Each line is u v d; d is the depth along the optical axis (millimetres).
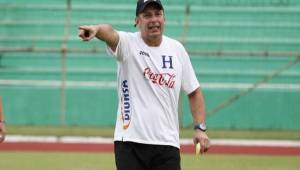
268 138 54062
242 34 69312
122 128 16766
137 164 16641
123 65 16797
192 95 17625
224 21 70000
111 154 43062
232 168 36562
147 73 16672
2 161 38594
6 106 63906
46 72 66188
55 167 36031
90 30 15594
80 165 36969
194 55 60156
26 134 53656
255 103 63188
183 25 69125
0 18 70812
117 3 71750
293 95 63469
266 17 70500
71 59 66688
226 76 65438
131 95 16688
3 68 66562
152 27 16547
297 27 69688
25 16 70625
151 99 16672
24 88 64250
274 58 66188
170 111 16812
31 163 37750
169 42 17109
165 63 16797
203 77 65438
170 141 16719
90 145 47500
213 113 62031
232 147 47656
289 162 40281
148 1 16422
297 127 63219
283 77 64812
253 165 38250
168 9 71000
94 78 65875
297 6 71125
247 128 62812
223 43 68562
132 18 71000
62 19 70312
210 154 43781
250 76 65438
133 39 16812
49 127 60156
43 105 63969
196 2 71500
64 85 60250
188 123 61719
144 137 16547
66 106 63562
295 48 68625
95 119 63406
